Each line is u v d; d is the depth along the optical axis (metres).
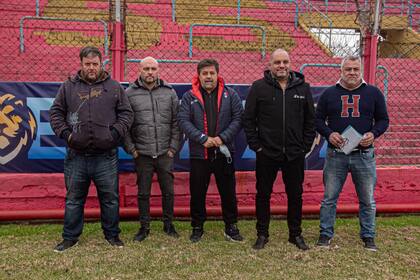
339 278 3.67
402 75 9.91
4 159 5.03
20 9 12.77
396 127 7.46
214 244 4.41
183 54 10.95
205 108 4.34
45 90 5.04
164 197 4.61
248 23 14.04
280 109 4.15
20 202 5.06
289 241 4.49
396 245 4.46
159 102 4.45
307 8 15.62
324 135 4.35
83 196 4.32
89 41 10.95
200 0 15.29
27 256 4.02
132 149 4.45
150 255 4.08
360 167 4.33
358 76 4.22
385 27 14.31
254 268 3.83
